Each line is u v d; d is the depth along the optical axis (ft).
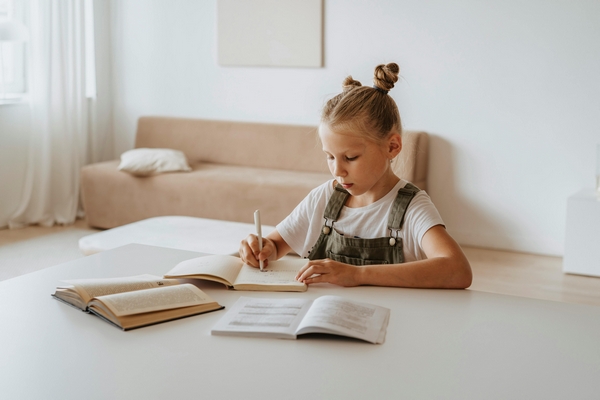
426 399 2.64
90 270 4.56
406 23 12.69
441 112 12.67
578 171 11.71
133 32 15.60
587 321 3.60
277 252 5.25
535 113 11.89
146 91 15.71
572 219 10.66
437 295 4.04
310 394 2.67
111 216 13.69
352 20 13.17
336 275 4.18
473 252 12.31
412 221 4.66
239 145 14.39
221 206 12.63
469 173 12.62
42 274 4.44
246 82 14.51
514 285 10.11
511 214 12.37
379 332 3.34
